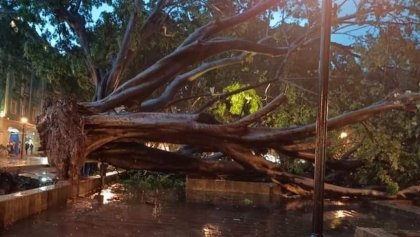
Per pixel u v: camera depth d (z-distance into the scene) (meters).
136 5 18.20
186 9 20.53
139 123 13.90
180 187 21.30
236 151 15.07
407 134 17.00
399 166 17.31
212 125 14.38
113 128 14.02
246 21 18.05
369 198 17.98
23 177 14.77
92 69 20.28
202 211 13.17
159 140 14.93
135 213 12.01
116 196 16.19
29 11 18.80
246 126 14.80
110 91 18.75
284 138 14.81
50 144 13.48
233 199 17.14
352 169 18.78
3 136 43.16
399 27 15.09
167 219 11.26
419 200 17.42
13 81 41.66
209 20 20.05
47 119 13.61
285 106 19.31
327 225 11.78
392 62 15.88
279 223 11.59
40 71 21.14
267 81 18.78
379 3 14.77
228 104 21.22
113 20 20.14
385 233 7.19
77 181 14.13
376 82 17.89
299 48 17.83
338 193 17.52
